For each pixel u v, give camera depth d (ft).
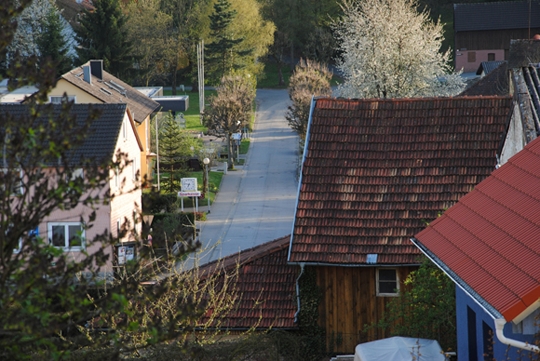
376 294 114.01
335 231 116.16
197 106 510.58
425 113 128.98
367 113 129.90
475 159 123.44
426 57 275.18
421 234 85.10
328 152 125.49
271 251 121.60
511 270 66.03
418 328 101.09
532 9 531.91
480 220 78.43
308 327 113.91
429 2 604.08
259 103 522.06
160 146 309.01
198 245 51.13
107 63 459.73
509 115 113.60
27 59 45.16
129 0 564.71
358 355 92.43
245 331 108.27
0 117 42.91
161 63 572.92
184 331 47.96
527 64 116.16
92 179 45.11
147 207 48.93
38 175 44.65
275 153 376.27
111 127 215.10
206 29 556.92
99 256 46.19
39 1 450.71
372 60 274.77
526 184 77.41
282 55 633.61
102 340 49.16
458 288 85.51
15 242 44.57
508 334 64.28
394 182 121.60
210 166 325.83
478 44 535.60
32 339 44.06
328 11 600.39
